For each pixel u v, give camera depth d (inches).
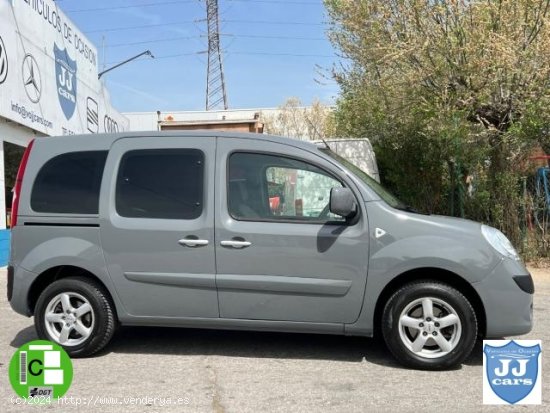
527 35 402.9
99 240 209.0
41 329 213.0
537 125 408.8
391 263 194.1
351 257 196.9
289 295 199.8
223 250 201.8
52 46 578.9
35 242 214.4
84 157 216.7
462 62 411.8
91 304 210.1
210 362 208.5
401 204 211.9
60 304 213.3
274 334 245.1
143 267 206.4
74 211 212.2
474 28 405.4
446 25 415.2
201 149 210.1
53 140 221.8
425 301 195.0
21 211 216.5
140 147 213.8
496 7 399.2
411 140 493.0
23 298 214.5
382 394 176.4
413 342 197.0
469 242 193.6
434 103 431.2
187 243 203.3
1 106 450.0
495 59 391.2
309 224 200.1
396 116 477.1
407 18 425.1
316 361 209.2
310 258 198.1
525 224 450.6
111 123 851.4
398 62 431.2
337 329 200.2
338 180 203.2
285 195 204.5
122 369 200.7
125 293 208.4
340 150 447.2
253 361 209.5
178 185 208.8
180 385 184.9
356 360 210.1
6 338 241.1
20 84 490.6
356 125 536.1
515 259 197.3
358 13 459.8
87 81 714.8
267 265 199.6
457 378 190.4
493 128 413.7
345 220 199.8
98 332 210.2
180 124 415.8
